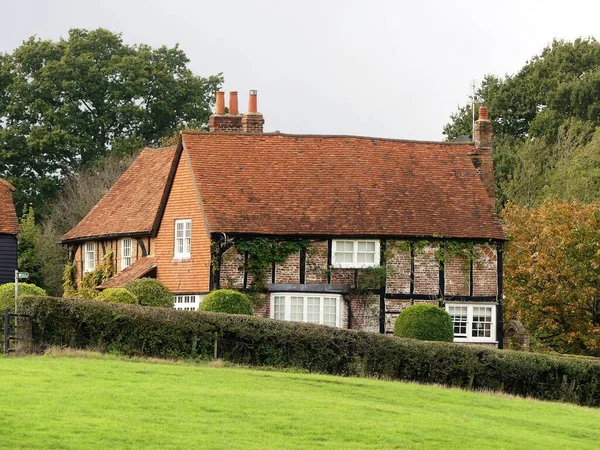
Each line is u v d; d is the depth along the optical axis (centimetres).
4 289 4353
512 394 3912
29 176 8481
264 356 3900
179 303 5019
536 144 8119
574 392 4006
